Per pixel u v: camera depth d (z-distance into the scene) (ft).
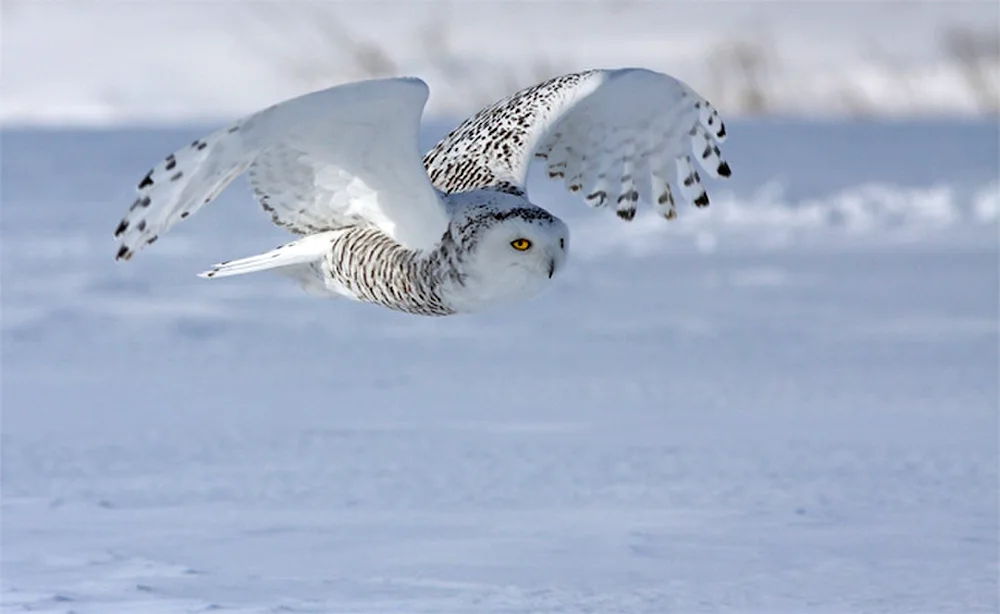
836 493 37.65
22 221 115.75
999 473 39.93
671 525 34.60
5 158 188.75
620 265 91.86
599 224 114.93
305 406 49.98
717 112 24.58
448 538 33.47
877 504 36.58
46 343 63.41
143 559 31.94
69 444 43.65
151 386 53.83
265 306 74.49
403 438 44.52
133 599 29.14
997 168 159.74
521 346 63.31
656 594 29.48
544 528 34.30
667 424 46.96
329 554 32.22
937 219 117.50
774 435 45.09
